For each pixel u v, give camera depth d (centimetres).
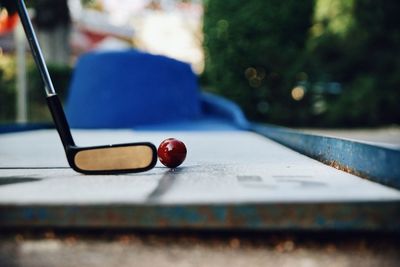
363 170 59
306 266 39
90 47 923
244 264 39
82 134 212
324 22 424
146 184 54
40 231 44
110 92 282
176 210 43
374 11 429
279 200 42
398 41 434
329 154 77
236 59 420
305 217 42
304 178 58
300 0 415
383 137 285
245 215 42
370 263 39
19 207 43
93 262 39
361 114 434
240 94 427
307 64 427
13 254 40
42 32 549
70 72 455
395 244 42
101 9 948
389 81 438
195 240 43
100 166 61
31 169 72
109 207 43
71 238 43
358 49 437
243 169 70
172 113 309
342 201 42
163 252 41
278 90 431
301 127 441
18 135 200
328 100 445
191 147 127
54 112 62
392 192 46
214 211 42
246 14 412
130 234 43
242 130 252
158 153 72
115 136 193
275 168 71
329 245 42
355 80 443
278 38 416
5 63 441
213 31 422
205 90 495
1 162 84
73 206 43
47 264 39
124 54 289
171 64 316
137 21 872
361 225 42
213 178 59
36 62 64
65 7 518
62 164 80
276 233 43
